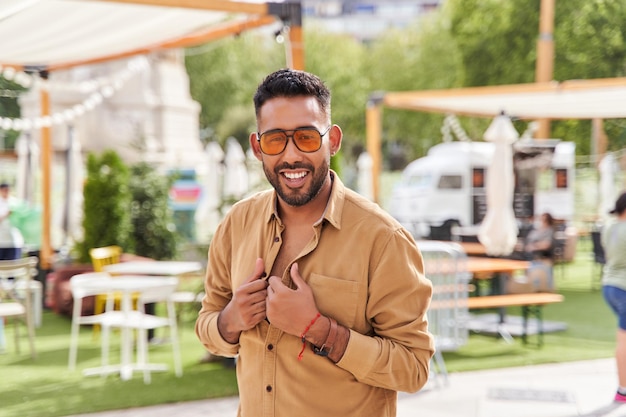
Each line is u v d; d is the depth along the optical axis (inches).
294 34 286.7
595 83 410.9
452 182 791.1
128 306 273.6
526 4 843.4
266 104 85.1
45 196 484.1
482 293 447.8
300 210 87.6
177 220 713.0
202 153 1062.4
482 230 446.3
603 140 636.7
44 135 493.0
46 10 278.7
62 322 397.1
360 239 85.0
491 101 492.1
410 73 1509.6
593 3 736.3
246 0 278.2
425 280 87.3
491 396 248.1
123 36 356.5
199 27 345.7
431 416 227.1
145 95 969.5
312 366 84.4
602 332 359.9
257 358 87.0
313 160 84.3
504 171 441.7
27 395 253.8
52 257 480.1
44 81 447.2
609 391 253.8
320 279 84.4
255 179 329.7
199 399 247.4
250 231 91.8
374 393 87.1
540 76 621.3
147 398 248.2
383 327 85.4
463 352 316.2
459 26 913.5
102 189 433.4
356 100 1534.2
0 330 329.4
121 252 434.9
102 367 285.9
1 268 304.7
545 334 355.9
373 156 591.8
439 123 1291.8
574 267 626.8
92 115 939.3
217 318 90.9
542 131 615.5
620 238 237.5
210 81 1499.8
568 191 754.8
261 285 84.7
